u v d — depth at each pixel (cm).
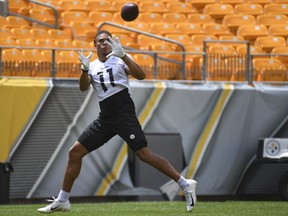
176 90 4912
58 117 4616
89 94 4688
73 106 4653
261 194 5119
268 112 5128
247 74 5169
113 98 2677
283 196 4781
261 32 6444
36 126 4556
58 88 4612
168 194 4719
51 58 5047
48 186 4588
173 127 4900
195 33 6366
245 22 6694
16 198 4519
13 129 4500
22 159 4522
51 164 4594
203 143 4975
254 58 5494
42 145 4575
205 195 5012
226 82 5081
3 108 4478
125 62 2598
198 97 4969
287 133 5159
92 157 4691
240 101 5056
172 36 6062
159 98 4862
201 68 5166
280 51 5866
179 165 4847
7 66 4744
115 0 7081
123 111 2678
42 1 6744
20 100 4522
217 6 6962
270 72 5381
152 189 4719
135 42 6091
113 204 4066
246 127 5075
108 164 4731
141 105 4822
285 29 6494
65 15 6419
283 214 3173
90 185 4688
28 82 4572
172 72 5103
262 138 4966
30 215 3109
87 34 6044
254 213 3219
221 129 5019
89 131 2708
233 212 3281
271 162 4816
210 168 4981
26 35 5791
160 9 6988
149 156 2691
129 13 2767
